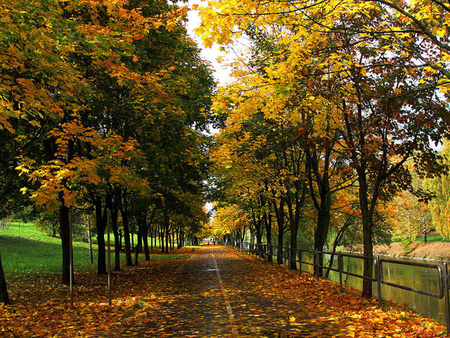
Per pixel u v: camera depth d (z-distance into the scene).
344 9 7.95
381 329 6.16
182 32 14.37
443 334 5.59
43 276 18.08
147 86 10.77
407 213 52.75
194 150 15.48
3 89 6.51
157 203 22.86
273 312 8.00
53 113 7.56
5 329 6.62
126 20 10.05
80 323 7.29
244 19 6.35
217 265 22.81
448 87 7.39
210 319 7.49
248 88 7.14
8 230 48.66
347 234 28.69
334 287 11.52
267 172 18.55
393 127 9.17
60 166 9.05
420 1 7.56
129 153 10.20
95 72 11.05
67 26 7.46
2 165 11.72
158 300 9.92
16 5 6.12
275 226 31.86
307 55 7.40
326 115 8.35
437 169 8.98
